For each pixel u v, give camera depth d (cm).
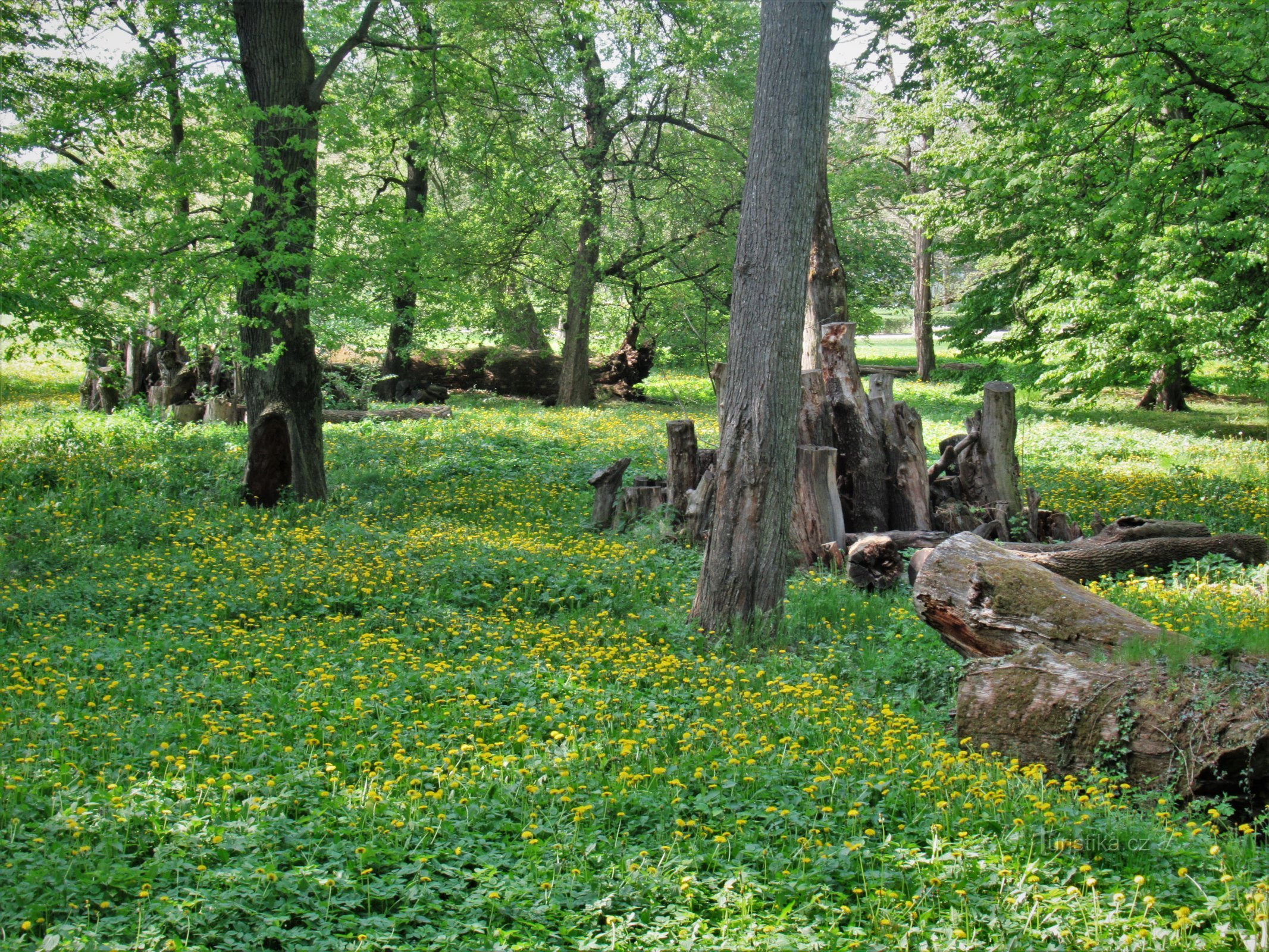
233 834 449
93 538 1212
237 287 1362
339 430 2223
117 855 429
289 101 1397
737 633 853
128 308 1490
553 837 468
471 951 373
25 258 1240
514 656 797
